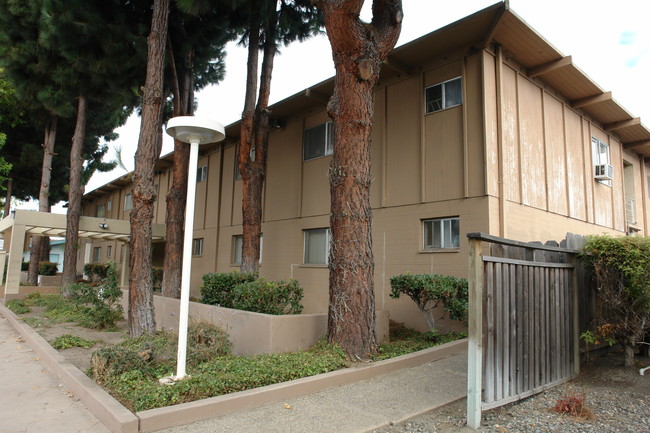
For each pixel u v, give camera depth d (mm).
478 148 9234
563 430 4059
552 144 11406
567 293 5848
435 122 10133
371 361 6203
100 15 11781
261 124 12375
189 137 5453
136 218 8523
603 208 13836
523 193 9867
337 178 6789
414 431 4051
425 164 10195
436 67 10266
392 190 10836
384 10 7074
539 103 11094
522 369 4805
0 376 5922
